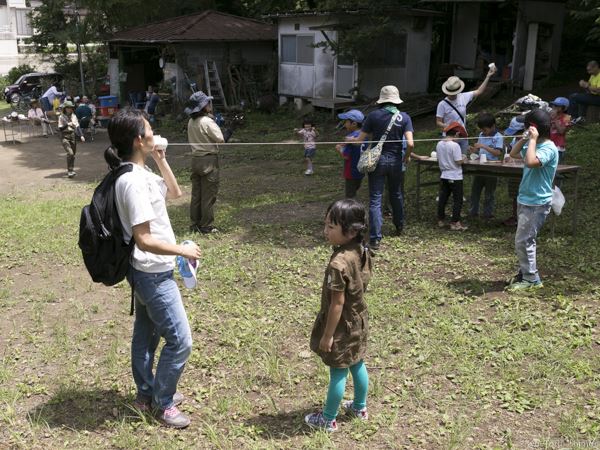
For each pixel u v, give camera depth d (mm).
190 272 3869
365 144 7594
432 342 4980
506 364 4574
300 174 13773
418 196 9016
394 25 20000
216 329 5418
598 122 13789
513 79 19500
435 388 4301
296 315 5672
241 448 3705
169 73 24406
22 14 40938
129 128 3652
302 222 9281
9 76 37062
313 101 21219
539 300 5758
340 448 3654
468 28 20797
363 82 20547
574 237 7688
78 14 29547
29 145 20469
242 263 7352
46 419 4066
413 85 21531
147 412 4059
